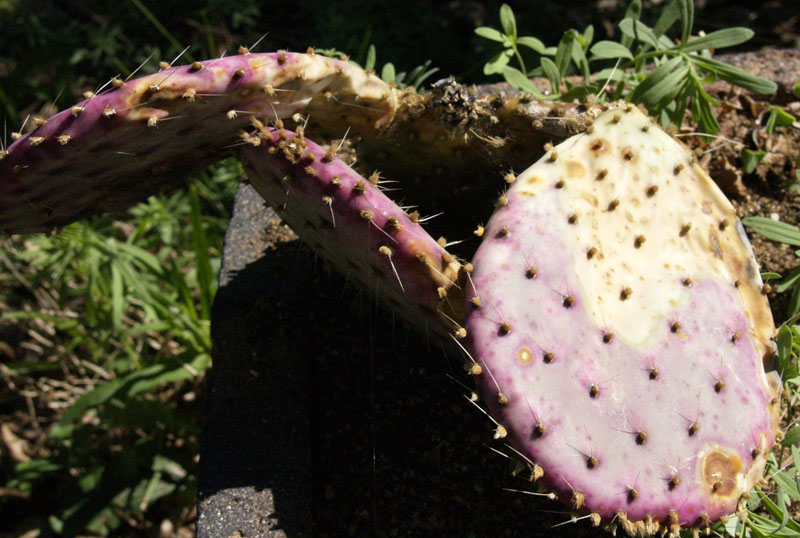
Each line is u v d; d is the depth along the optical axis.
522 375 0.62
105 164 0.68
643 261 0.67
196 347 0.92
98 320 0.94
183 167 0.71
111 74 1.34
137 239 0.98
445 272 0.64
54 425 1.00
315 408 0.78
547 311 0.63
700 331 0.66
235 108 0.67
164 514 0.95
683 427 0.64
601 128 0.68
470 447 0.75
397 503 0.74
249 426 0.77
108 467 0.95
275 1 1.39
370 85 0.70
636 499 0.62
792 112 0.87
